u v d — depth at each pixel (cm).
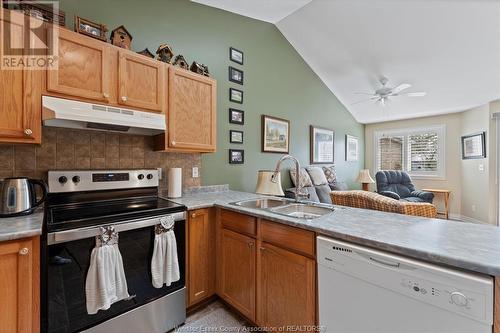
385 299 98
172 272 161
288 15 326
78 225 126
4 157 154
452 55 335
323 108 483
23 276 108
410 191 491
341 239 115
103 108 156
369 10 299
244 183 311
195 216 185
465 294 78
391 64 383
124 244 143
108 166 195
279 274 144
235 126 300
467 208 478
